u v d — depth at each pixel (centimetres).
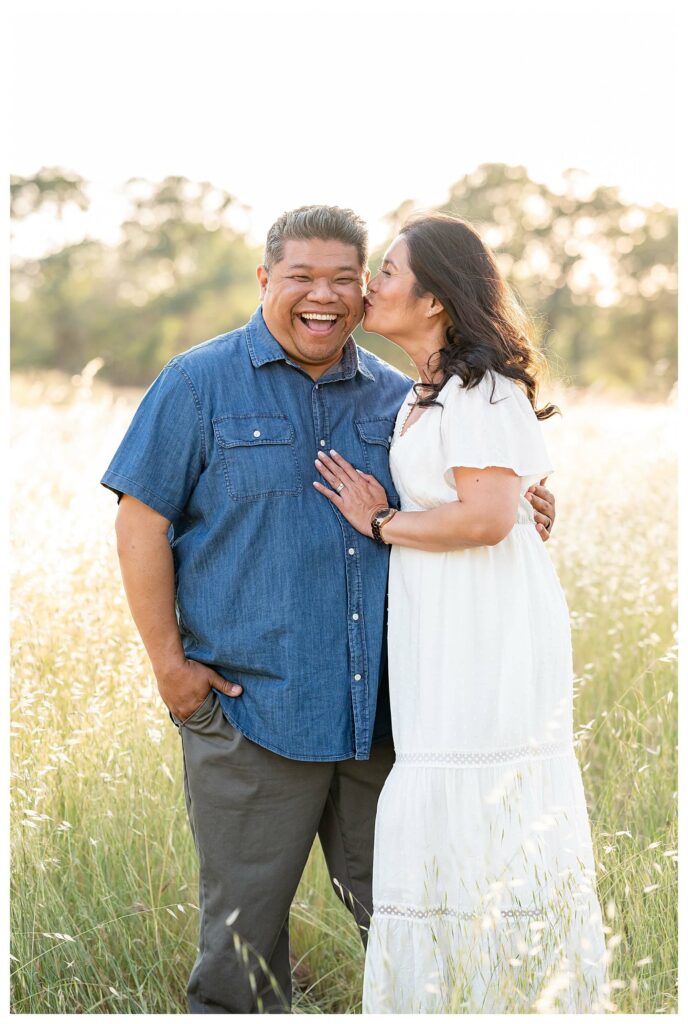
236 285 2541
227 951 254
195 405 248
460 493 243
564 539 510
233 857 254
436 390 251
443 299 249
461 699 245
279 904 257
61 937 256
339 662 252
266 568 248
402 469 255
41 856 281
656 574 460
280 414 255
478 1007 230
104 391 1179
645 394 1599
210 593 250
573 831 252
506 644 248
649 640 376
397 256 255
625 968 253
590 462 637
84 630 361
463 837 243
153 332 2470
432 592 249
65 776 305
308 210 250
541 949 234
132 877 289
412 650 251
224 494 248
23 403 933
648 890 251
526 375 252
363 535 256
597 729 373
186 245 2559
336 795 271
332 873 281
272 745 247
